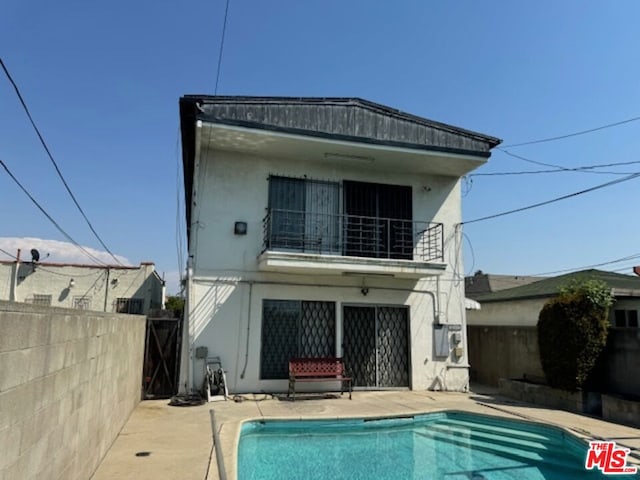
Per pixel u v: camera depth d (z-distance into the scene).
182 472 5.21
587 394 9.48
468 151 12.02
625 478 5.94
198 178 11.23
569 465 6.95
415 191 13.07
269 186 11.77
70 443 3.91
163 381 10.37
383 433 8.54
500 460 7.20
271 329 11.27
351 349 11.88
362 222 12.40
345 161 12.24
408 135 12.24
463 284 13.01
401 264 11.55
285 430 8.32
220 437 6.80
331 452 7.43
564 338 9.89
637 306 10.59
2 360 2.44
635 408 8.20
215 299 10.92
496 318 16.42
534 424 8.40
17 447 2.67
